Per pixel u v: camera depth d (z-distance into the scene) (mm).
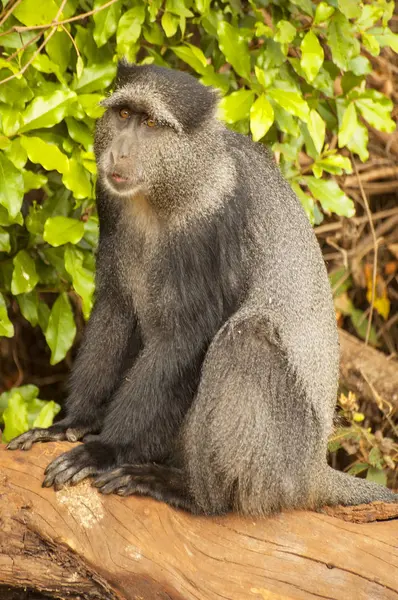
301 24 13461
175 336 9969
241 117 11734
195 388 9992
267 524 9430
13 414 11531
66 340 12383
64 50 11711
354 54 12828
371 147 17219
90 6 12438
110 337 10812
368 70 13039
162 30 12898
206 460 9586
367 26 12852
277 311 10086
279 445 9789
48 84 11406
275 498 9688
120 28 11664
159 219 10039
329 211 14352
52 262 12414
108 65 11586
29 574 8891
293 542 9289
